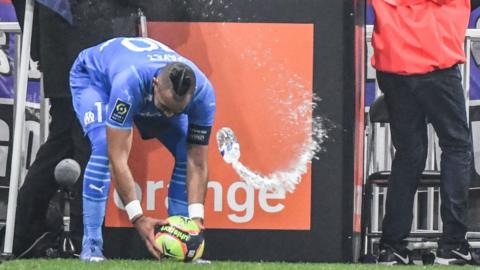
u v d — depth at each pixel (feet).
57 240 80.33
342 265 71.56
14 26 86.17
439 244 77.36
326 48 76.69
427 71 75.51
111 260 71.05
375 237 85.25
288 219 76.95
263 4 76.69
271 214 77.00
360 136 76.84
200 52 76.74
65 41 75.25
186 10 76.64
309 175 76.95
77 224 77.10
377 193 89.25
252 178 76.89
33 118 89.71
